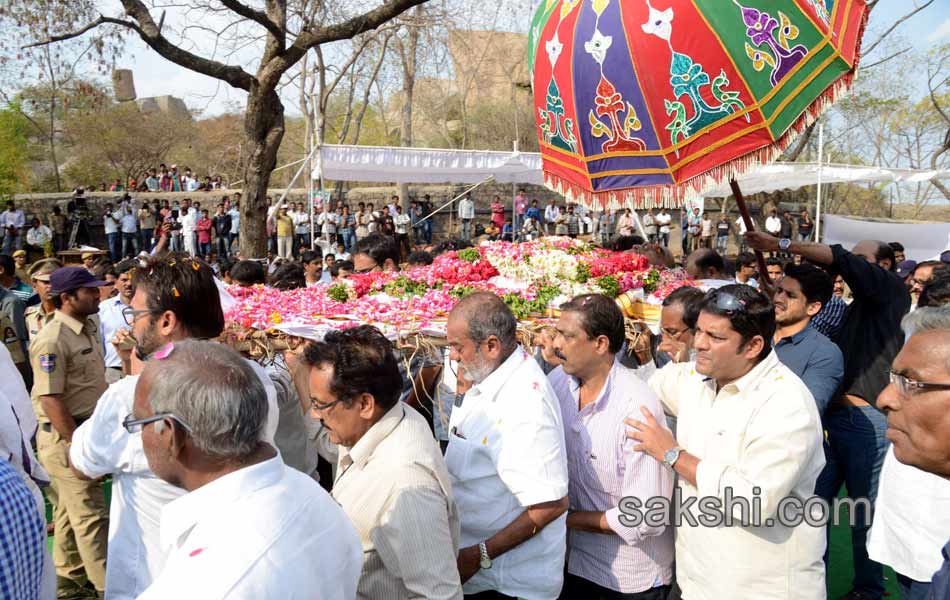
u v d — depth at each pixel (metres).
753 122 3.81
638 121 4.03
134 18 12.53
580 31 4.08
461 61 34.56
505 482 2.81
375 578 2.41
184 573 1.63
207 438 1.75
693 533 2.87
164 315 2.82
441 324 3.85
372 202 28.08
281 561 1.69
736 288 2.78
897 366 1.89
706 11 3.75
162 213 23.75
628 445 3.04
